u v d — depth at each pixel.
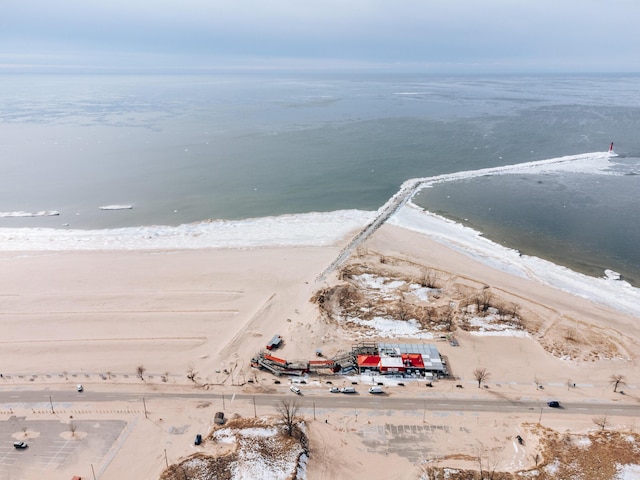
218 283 109.06
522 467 60.84
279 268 115.06
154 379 79.31
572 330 90.12
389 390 75.38
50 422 69.94
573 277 110.25
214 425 68.81
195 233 136.75
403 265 115.38
